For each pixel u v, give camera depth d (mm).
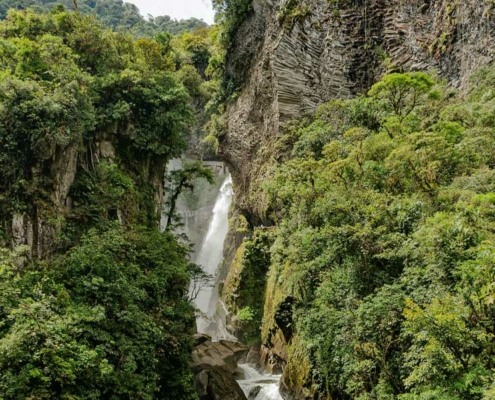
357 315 12852
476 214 11086
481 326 8961
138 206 26516
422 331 9375
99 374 14570
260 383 23250
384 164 16906
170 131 28391
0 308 13758
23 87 18922
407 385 9578
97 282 17156
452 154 15656
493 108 17719
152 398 16594
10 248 17734
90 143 24281
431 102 21734
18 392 12023
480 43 23703
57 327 13758
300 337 19156
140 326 17594
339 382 14539
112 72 27094
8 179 18625
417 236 11820
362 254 14516
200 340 27078
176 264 23125
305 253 18172
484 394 7680
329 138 25672
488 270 8984
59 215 19984
